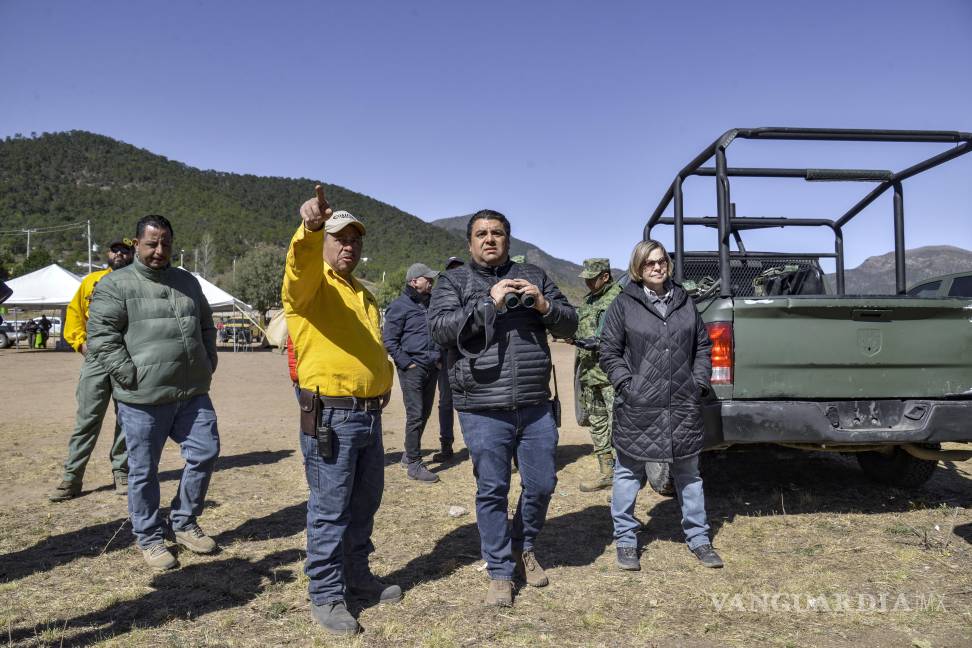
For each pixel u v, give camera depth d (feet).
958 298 13.08
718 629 9.09
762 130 13.55
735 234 20.83
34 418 30.17
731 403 12.58
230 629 9.20
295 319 9.35
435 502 15.85
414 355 17.84
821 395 12.75
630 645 8.65
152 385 11.53
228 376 53.83
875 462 16.67
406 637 8.95
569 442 23.91
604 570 11.43
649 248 11.87
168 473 18.89
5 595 10.39
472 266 10.60
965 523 13.46
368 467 10.00
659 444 11.33
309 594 9.47
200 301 12.77
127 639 8.84
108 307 11.31
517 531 10.78
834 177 16.56
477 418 9.99
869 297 12.78
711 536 13.06
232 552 12.39
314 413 9.21
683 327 11.60
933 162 15.72
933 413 12.75
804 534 13.03
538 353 10.10
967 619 9.21
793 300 12.60
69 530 13.74
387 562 11.89
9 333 103.55
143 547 11.69
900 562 11.40
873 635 8.82
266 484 17.65
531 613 9.68
